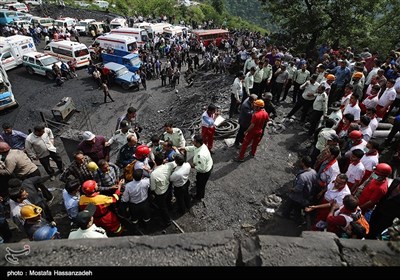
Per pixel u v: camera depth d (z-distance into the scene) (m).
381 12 21.09
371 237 4.51
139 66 23.78
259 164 7.29
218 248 2.58
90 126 17.30
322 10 20.06
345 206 3.70
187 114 15.76
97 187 4.87
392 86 7.37
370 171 4.97
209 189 6.42
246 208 5.88
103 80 22.39
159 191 5.00
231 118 9.74
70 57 23.92
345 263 2.39
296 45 22.00
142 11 51.81
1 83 17.05
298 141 8.30
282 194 6.27
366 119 5.93
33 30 30.55
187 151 5.82
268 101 8.48
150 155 6.12
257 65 9.74
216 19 60.75
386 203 4.18
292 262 2.40
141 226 5.36
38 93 20.53
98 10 46.44
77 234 3.65
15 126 16.84
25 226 4.21
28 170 6.26
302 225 5.36
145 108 19.70
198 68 26.61
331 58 11.73
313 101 8.55
